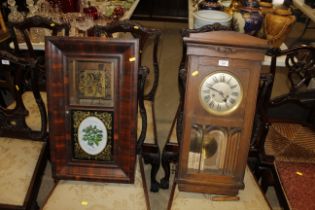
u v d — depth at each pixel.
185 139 1.14
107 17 2.12
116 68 1.12
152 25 4.67
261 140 1.41
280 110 1.83
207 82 1.07
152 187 1.75
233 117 1.11
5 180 1.25
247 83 1.07
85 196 1.19
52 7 2.03
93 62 1.12
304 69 1.49
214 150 1.16
